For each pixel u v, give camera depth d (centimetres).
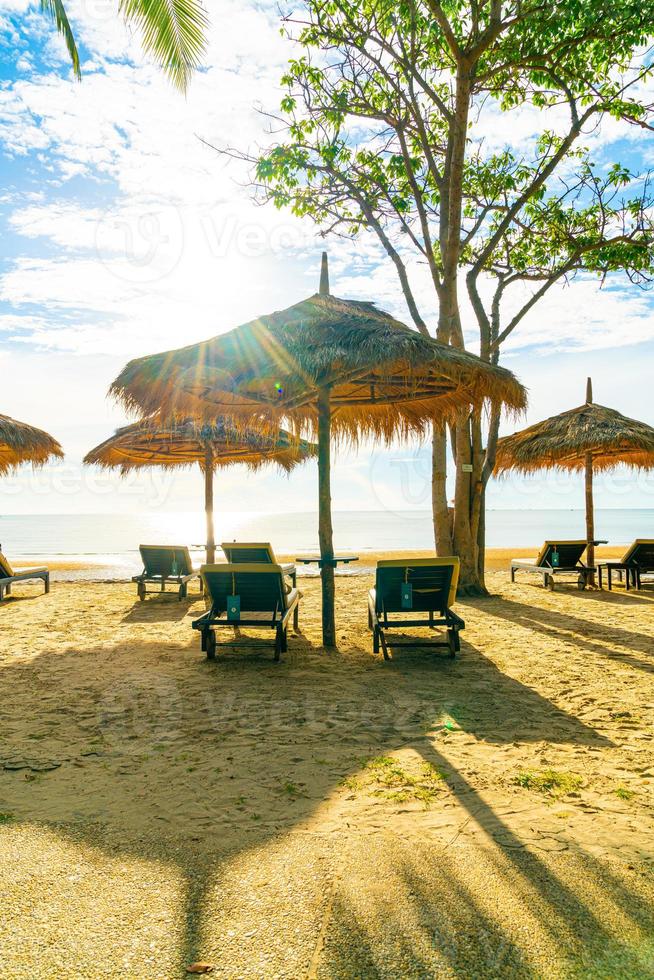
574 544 1096
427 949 176
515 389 599
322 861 223
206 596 704
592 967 169
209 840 240
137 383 593
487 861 222
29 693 459
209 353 574
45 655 586
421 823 253
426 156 1004
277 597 575
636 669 524
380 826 251
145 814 264
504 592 1047
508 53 890
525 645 623
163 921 189
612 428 1023
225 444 1170
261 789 289
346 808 268
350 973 167
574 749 341
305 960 172
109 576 1430
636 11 813
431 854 227
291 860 224
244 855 228
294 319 586
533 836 241
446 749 341
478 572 1038
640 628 714
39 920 190
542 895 201
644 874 213
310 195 1114
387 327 548
